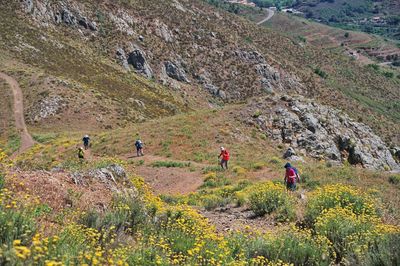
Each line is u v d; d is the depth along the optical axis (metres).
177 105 93.38
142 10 128.50
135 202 9.00
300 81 130.62
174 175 26.38
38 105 59.53
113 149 34.44
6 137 51.09
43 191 8.67
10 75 69.75
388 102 143.62
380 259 7.09
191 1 157.50
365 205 12.55
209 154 32.34
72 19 109.50
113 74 93.31
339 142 43.50
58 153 35.19
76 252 5.30
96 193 10.01
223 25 151.00
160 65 113.19
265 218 12.96
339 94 130.25
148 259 6.02
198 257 6.21
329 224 9.49
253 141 37.72
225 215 13.63
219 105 110.06
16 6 100.25
